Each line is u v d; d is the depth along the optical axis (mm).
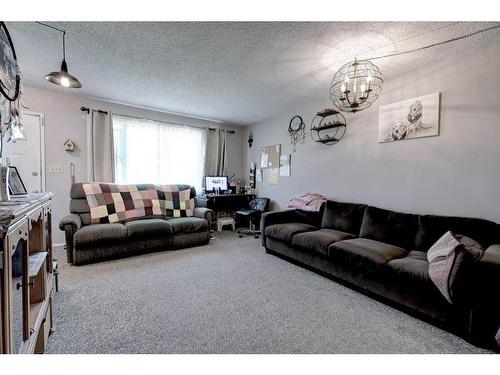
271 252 3348
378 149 2953
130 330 1671
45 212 1619
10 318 882
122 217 3463
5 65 1304
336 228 3049
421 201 2576
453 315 1648
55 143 3566
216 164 5102
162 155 4480
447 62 2361
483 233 2008
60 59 2516
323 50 2281
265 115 4617
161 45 2232
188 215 4094
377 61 2465
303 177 3990
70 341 1546
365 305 2051
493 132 2092
